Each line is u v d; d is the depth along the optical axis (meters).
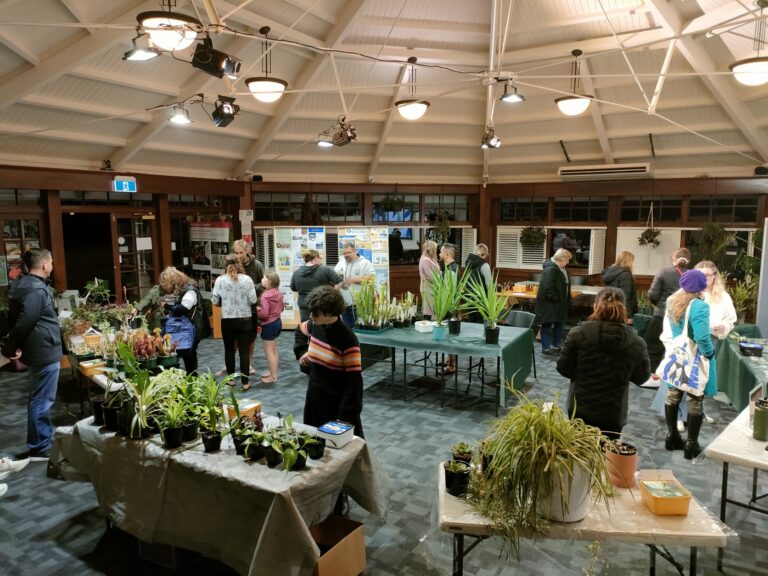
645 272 9.63
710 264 4.81
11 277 6.88
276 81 5.63
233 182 9.40
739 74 5.14
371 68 7.89
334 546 2.59
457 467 2.33
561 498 2.06
